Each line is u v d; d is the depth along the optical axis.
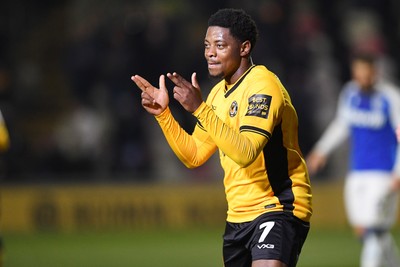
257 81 17.97
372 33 60.75
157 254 41.53
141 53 54.84
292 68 54.47
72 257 40.66
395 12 62.03
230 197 18.72
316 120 55.84
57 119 59.56
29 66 60.41
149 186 53.09
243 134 17.33
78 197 52.44
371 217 32.25
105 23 57.72
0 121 27.50
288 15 56.69
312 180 54.28
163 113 19.20
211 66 18.19
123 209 52.81
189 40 57.38
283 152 18.27
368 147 32.34
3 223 51.53
